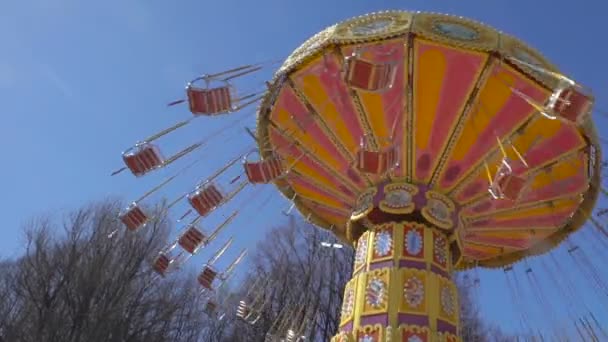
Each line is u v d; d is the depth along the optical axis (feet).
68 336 85.76
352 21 40.34
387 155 36.65
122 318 90.58
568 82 33.04
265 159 45.98
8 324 87.51
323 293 96.58
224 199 46.42
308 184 48.16
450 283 39.63
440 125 40.57
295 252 104.53
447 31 37.81
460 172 41.96
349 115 41.86
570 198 44.29
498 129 40.19
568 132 39.83
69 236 100.94
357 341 36.99
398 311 37.11
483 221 45.24
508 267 51.96
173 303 104.53
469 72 38.47
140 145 44.06
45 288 91.04
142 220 49.67
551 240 48.44
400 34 37.63
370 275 39.55
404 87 39.29
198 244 50.78
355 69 33.71
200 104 39.58
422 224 41.19
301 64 41.11
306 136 44.78
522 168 41.47
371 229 42.57
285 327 73.20
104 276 94.38
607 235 45.50
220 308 73.10
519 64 37.09
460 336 38.63
